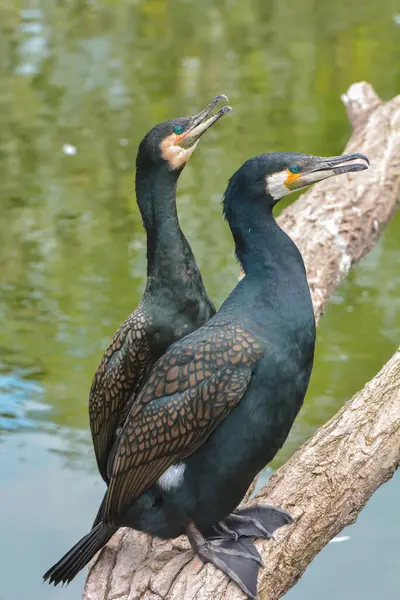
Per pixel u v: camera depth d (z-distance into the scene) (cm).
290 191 707
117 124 1953
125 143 1880
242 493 679
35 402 1226
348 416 725
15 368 1284
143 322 754
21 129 1947
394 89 2056
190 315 762
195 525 684
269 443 668
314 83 2119
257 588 663
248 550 678
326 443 714
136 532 744
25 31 2436
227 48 2344
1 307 1407
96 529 704
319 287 1002
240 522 702
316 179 705
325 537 698
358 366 1276
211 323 676
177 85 2122
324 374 1262
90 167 1812
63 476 1106
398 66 2189
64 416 1202
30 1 2645
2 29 2442
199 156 1792
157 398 664
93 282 1457
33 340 1343
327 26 2470
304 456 719
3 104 2050
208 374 650
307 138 1855
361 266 1520
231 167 1742
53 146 1881
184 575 668
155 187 763
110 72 2198
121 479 682
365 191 1109
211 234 1546
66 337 1330
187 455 662
